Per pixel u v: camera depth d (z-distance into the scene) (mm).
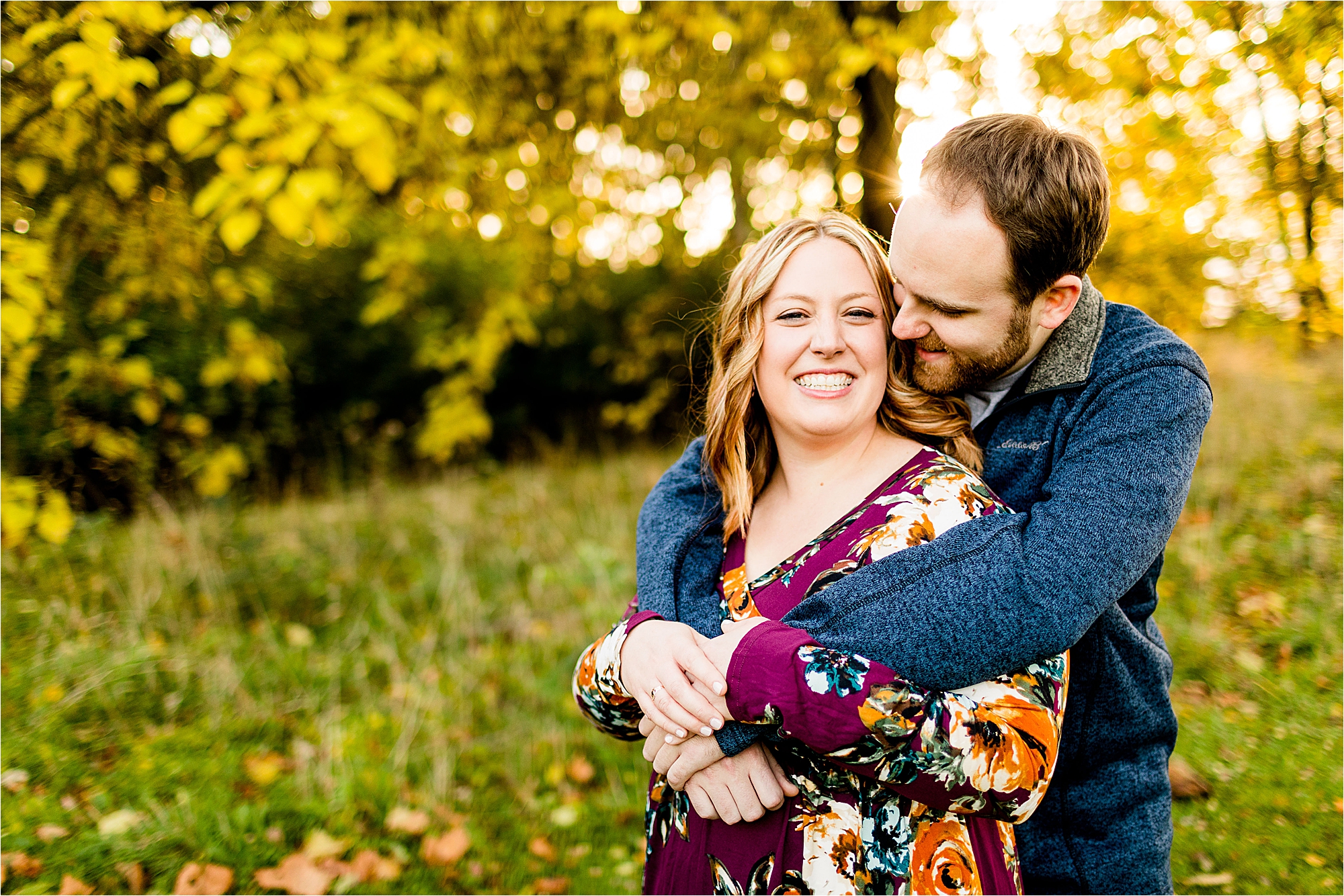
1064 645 958
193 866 2193
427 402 6914
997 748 951
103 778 2588
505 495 5727
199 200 2188
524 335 5160
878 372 1170
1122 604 1246
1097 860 1233
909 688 954
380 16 2898
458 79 3123
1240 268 3123
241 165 2256
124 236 3078
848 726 955
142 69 2254
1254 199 2623
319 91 2367
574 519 5180
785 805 1076
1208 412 1120
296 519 5078
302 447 6953
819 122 3896
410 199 3689
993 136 1082
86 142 2713
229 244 2150
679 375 7492
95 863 2207
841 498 1184
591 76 3729
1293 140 2418
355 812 2523
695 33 3033
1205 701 2639
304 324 7109
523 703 3203
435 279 7320
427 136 3094
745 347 1207
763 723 1015
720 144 4246
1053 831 1256
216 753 2766
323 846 2330
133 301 3529
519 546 4711
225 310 5992
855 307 1160
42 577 3748
